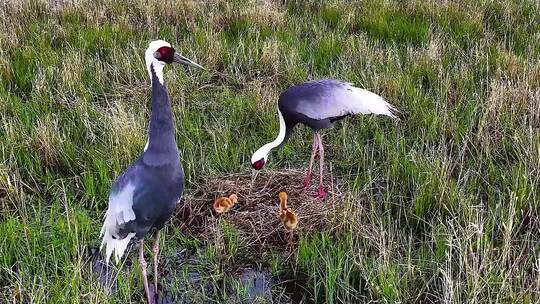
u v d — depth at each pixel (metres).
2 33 7.93
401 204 4.94
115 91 6.83
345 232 4.66
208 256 4.57
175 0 9.23
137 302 4.25
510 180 5.16
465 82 6.78
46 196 5.23
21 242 4.59
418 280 4.24
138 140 5.63
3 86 6.66
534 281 3.97
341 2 9.32
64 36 8.07
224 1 9.41
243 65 7.49
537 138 5.39
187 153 5.67
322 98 5.16
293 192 5.23
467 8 8.93
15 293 4.06
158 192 3.86
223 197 4.74
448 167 5.19
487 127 5.75
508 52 7.52
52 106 6.45
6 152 5.52
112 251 4.21
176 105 6.51
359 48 7.56
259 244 4.72
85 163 5.52
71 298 3.97
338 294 4.24
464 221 4.55
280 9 9.12
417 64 7.18
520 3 9.10
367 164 5.57
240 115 6.32
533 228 4.62
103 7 9.05
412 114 6.27
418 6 8.96
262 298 4.25
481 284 3.97
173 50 3.84
